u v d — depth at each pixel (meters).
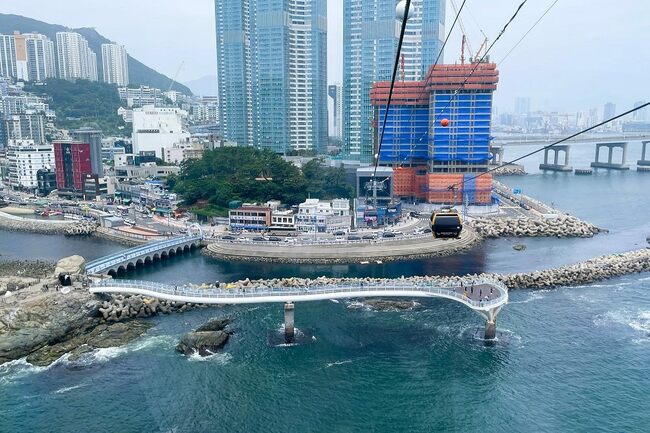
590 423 86.88
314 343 115.88
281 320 128.50
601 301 137.88
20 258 191.38
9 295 125.38
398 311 132.75
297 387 98.56
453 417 89.19
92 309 126.06
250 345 115.25
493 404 92.50
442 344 114.38
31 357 110.88
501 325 123.38
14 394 96.94
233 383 99.94
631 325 122.12
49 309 120.38
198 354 111.12
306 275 166.75
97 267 160.38
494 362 106.19
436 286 125.69
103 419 89.12
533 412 90.06
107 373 103.88
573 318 126.56
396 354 110.38
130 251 178.88
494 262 178.62
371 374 102.69
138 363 107.56
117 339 118.06
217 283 152.00
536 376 100.81
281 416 90.06
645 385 97.00
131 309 131.25
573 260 179.88
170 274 170.12
